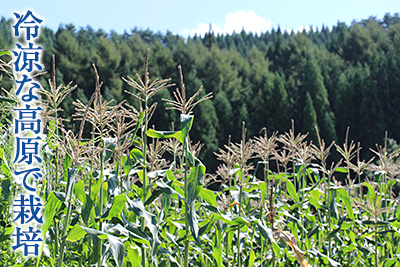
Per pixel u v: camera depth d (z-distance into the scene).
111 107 3.97
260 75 66.56
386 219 5.95
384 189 6.09
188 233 3.97
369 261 6.10
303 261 4.55
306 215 5.70
